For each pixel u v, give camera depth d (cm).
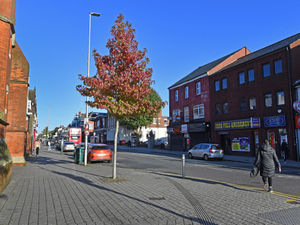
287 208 547
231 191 739
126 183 872
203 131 2825
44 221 463
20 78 1525
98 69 938
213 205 577
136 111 931
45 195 681
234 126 2416
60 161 1819
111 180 924
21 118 1485
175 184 859
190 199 636
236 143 2448
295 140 1908
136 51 945
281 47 2045
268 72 2186
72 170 1262
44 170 1245
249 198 646
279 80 2066
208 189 770
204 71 3031
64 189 764
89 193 707
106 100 871
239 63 2484
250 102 2345
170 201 616
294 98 1936
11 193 703
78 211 529
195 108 3100
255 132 2273
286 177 1045
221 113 2680
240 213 512
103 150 1766
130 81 913
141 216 495
